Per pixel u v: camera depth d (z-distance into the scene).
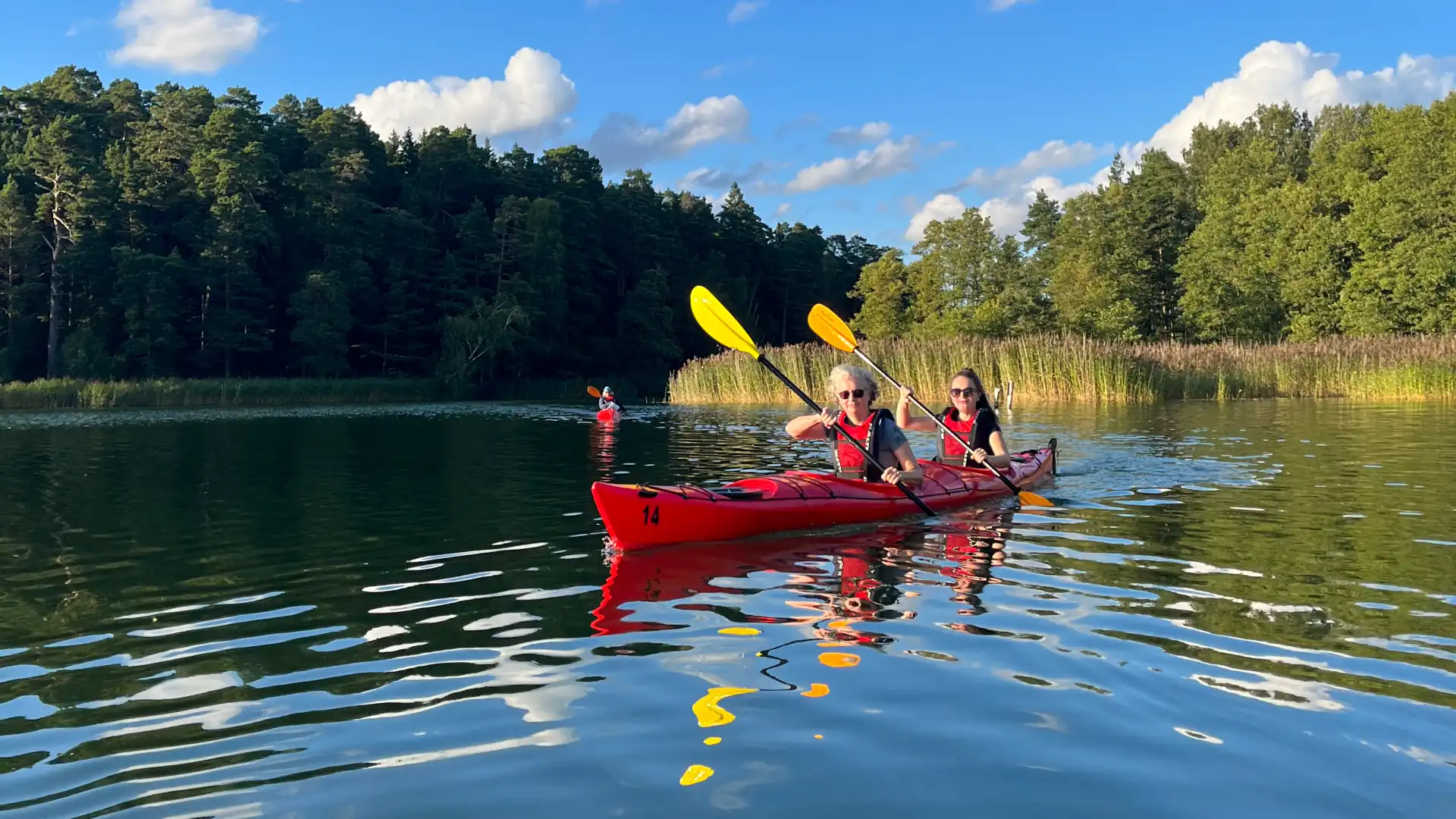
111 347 43.97
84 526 5.85
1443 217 34.09
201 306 45.62
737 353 26.20
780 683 2.81
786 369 24.77
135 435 15.50
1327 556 4.48
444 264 52.78
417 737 2.46
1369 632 3.23
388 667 3.04
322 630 3.49
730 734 2.44
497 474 8.58
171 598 4.00
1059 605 3.66
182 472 9.00
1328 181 41.59
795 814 2.02
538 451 11.03
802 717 2.54
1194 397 22.33
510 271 55.94
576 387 52.12
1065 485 7.08
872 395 6.05
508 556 4.78
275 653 3.22
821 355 24.44
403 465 9.55
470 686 2.85
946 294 47.31
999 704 2.62
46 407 31.81
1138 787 2.12
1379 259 35.47
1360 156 40.84
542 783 2.19
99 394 33.38
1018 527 5.43
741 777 2.19
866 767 2.24
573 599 3.88
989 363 21.73
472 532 5.45
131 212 45.22
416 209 54.66
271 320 47.75
